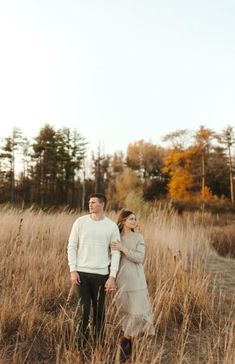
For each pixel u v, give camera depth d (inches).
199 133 1702.8
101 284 143.0
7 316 159.6
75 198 1978.3
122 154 2571.4
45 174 1948.8
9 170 1951.3
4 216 337.1
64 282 204.2
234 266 318.7
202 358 146.6
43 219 352.5
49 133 1956.2
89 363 129.7
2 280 203.8
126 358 134.5
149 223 364.2
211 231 476.7
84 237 144.7
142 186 1542.8
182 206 1096.8
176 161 1679.4
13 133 1972.2
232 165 1855.3
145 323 143.6
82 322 140.9
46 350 146.7
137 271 147.1
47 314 173.3
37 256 241.3
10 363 134.3
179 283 206.1
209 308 191.2
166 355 148.6
